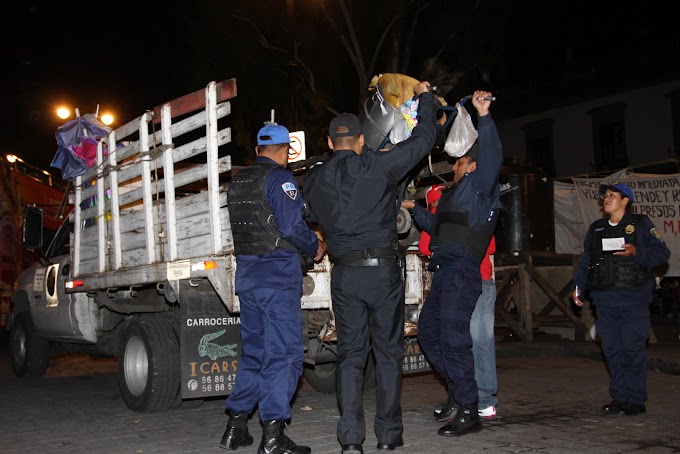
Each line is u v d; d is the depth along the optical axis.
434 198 6.12
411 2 20.80
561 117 27.94
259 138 5.03
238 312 5.52
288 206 4.71
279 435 4.70
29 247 8.81
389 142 5.88
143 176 6.38
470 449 4.84
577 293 6.48
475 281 5.43
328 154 7.02
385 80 5.88
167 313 6.62
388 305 4.75
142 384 6.48
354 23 21.39
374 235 4.72
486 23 20.53
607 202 6.18
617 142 26.11
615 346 6.04
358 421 4.66
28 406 7.16
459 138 5.36
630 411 5.90
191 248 5.83
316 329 6.26
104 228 7.21
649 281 6.02
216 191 5.52
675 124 24.30
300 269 4.89
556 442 4.99
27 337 9.26
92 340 8.10
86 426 6.06
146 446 5.24
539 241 11.41
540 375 8.38
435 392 7.38
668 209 11.56
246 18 20.41
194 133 6.83
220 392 5.87
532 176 11.46
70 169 7.71
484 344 5.82
